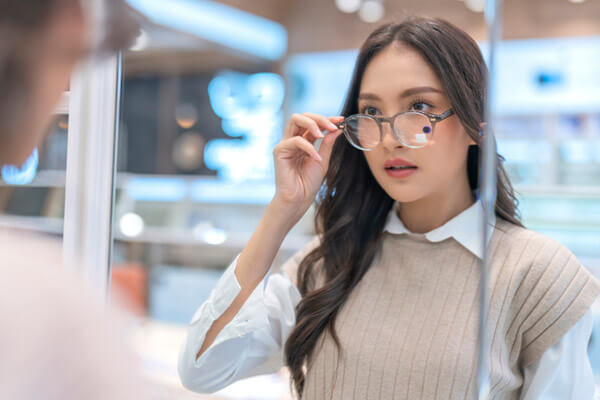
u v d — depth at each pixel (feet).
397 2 21.03
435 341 3.29
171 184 18.44
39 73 1.45
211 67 26.12
